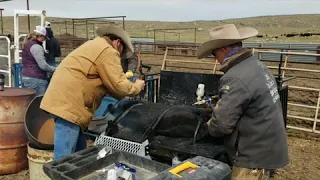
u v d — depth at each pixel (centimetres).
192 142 309
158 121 329
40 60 510
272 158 235
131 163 209
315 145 566
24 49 525
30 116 402
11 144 415
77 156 205
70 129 295
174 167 174
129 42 303
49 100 292
